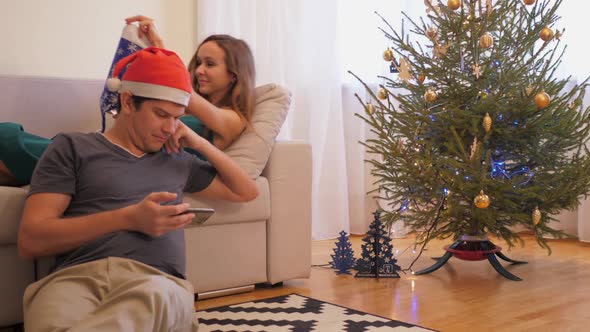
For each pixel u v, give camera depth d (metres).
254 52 3.85
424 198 2.92
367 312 2.30
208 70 2.53
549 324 2.16
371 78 4.14
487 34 2.75
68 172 1.61
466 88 2.79
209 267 2.48
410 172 2.81
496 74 2.82
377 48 4.14
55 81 2.76
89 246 1.59
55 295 1.45
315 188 4.00
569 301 2.46
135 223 1.51
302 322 2.16
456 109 2.71
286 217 2.67
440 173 2.75
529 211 2.83
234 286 2.56
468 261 3.26
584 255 3.38
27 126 2.70
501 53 2.86
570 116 2.83
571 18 3.73
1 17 3.06
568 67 3.76
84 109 2.81
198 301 2.48
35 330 1.37
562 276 2.90
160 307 1.36
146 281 1.40
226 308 2.35
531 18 2.89
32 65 3.15
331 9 4.04
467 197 2.77
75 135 1.66
